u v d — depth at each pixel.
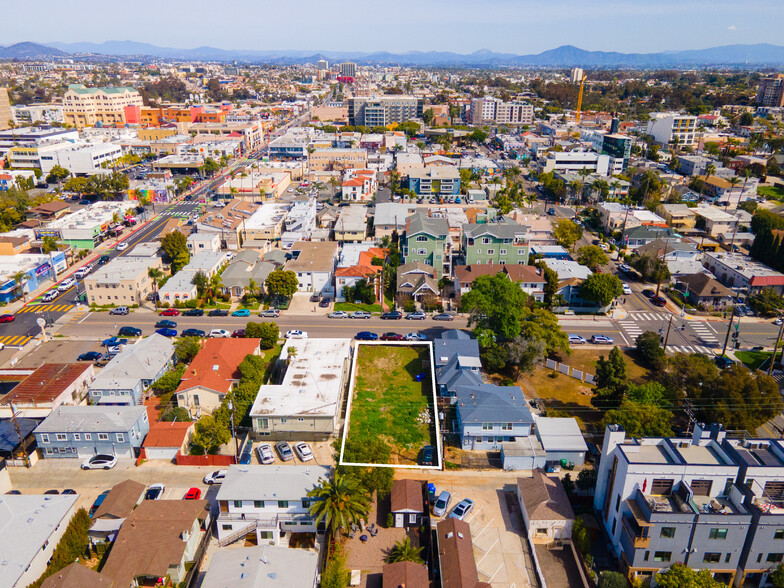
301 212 153.88
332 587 47.62
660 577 48.06
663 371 86.06
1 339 96.38
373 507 60.62
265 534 55.66
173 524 53.47
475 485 64.12
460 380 77.44
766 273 118.56
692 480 50.75
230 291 113.44
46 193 185.75
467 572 49.06
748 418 68.12
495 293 90.75
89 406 71.50
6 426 69.94
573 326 104.12
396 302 112.50
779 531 47.59
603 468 56.56
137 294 110.06
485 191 189.12
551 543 55.16
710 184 188.12
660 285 122.38
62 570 47.88
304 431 71.00
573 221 156.75
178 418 73.19
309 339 90.00
